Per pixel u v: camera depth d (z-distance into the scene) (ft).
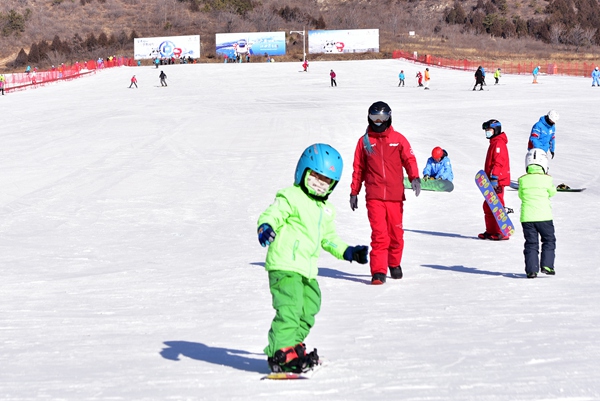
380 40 435.12
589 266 29.35
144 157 78.48
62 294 26.25
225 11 502.38
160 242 38.58
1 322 21.99
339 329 19.36
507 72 273.75
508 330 18.79
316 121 108.99
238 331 19.63
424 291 25.04
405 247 35.81
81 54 426.51
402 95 159.02
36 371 16.28
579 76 231.50
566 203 50.31
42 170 70.44
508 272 28.73
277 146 84.64
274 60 367.86
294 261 15.03
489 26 522.06
